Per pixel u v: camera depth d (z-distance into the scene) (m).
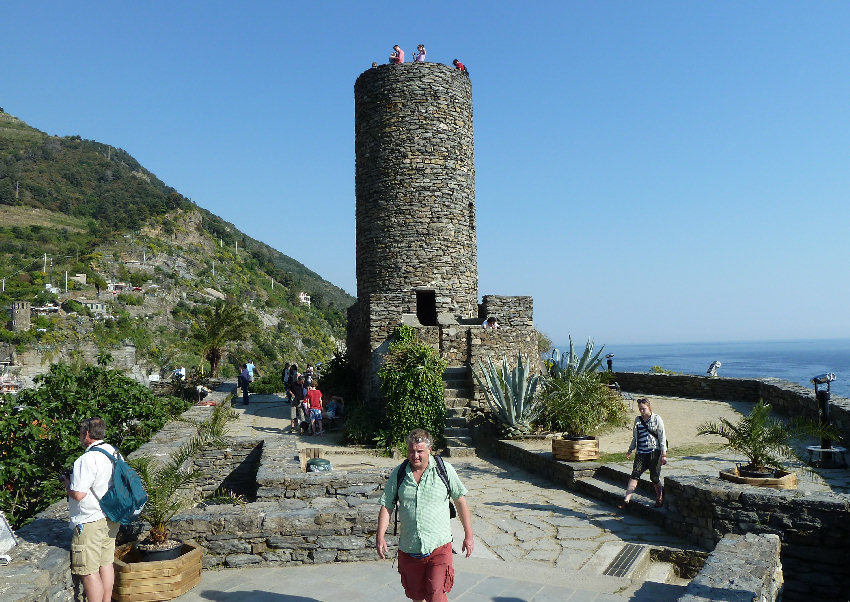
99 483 4.46
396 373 14.21
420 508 3.95
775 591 5.11
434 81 19.72
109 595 4.56
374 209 19.77
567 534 7.48
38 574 4.26
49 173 176.38
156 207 144.62
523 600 5.02
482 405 14.73
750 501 6.86
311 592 5.13
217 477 10.10
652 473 8.12
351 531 5.92
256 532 5.81
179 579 5.04
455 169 19.97
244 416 18.39
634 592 5.22
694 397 19.38
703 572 4.59
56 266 109.00
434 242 19.45
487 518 8.24
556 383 13.97
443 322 19.08
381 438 13.73
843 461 9.94
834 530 6.41
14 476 8.35
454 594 5.15
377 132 19.78
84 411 10.09
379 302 16.91
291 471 7.51
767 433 7.86
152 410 11.55
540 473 11.24
